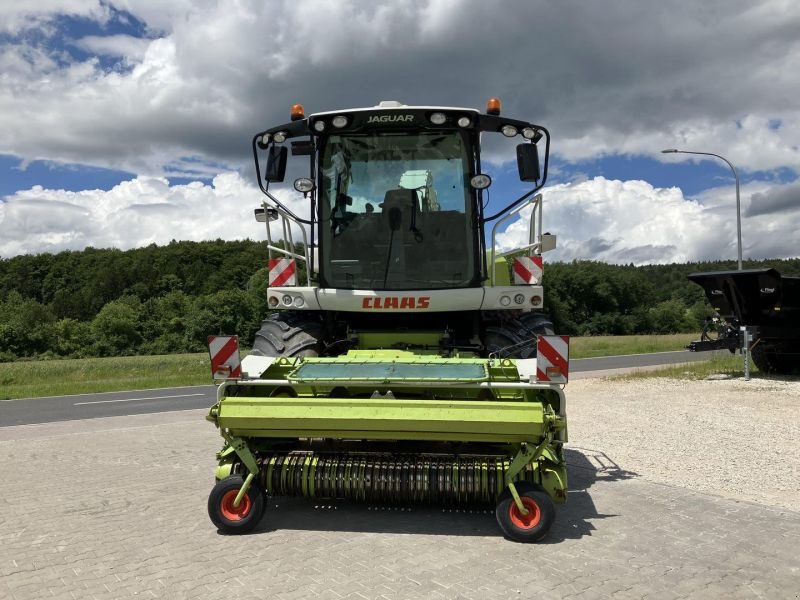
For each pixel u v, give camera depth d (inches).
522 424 180.1
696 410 454.6
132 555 180.5
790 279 588.7
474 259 250.8
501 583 157.9
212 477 283.6
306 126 249.0
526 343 236.7
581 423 410.9
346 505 228.4
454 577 161.8
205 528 206.2
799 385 580.1
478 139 250.7
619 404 494.6
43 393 808.9
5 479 280.7
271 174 251.3
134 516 220.8
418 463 200.4
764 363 676.1
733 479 266.8
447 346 247.9
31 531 204.1
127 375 1145.4
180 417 506.9
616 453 320.5
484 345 247.4
